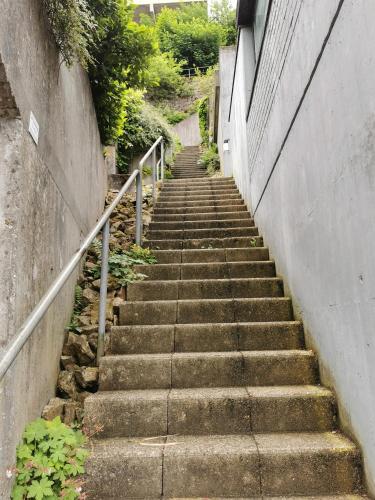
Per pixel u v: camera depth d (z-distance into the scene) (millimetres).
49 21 1979
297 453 1631
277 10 2645
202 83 14914
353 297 1575
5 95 1400
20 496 1369
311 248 2154
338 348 1808
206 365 2207
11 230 1433
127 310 2768
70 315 2611
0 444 1303
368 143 1337
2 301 1393
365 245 1425
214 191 5750
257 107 3762
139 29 3330
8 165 1466
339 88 1574
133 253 3553
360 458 1600
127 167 8047
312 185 2047
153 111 9773
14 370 1414
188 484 1623
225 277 3326
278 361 2195
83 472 1600
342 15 1503
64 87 2416
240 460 1638
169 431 1899
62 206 2352
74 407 1955
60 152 2285
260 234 3998
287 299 2738
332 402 1889
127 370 2203
